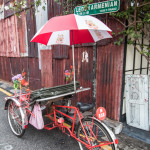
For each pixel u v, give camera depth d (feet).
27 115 10.03
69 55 15.30
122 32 10.44
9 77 27.20
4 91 21.63
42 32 7.24
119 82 11.44
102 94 12.65
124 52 10.89
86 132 8.84
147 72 14.40
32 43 20.12
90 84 13.65
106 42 11.76
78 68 14.55
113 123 11.46
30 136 10.75
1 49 28.02
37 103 8.86
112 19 11.17
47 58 18.11
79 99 14.82
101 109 7.54
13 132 10.91
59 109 10.51
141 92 10.87
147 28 11.95
